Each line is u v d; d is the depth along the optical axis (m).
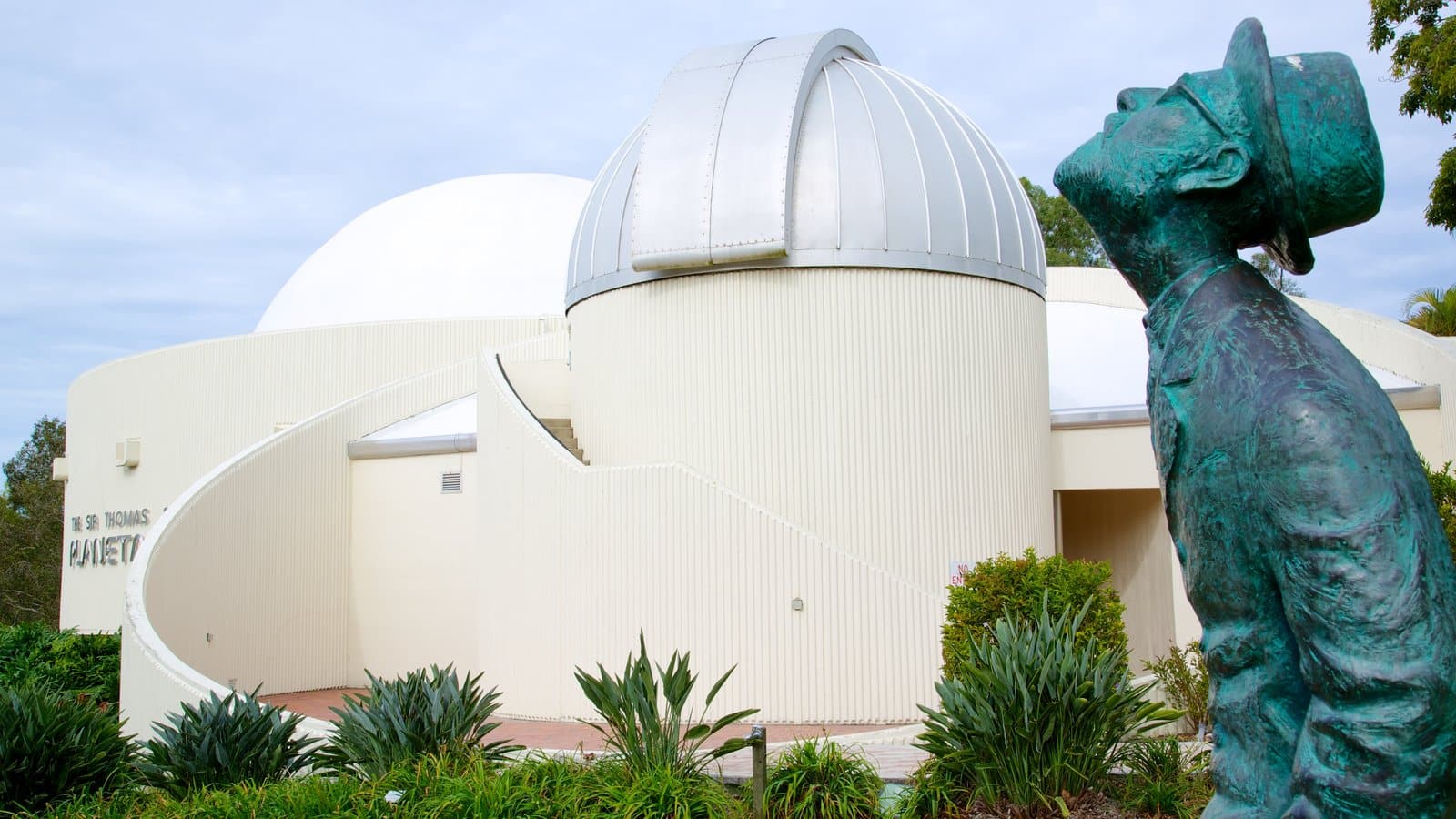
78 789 11.64
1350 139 3.39
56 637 25.78
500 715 18.38
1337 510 3.04
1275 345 3.31
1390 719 2.93
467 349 28.55
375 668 23.81
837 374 17.72
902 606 16.19
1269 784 3.32
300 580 23.52
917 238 18.03
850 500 17.58
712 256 17.80
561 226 33.94
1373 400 3.21
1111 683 8.73
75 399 33.34
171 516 21.16
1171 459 3.52
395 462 24.14
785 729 15.68
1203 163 3.56
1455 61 17.45
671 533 17.00
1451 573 3.06
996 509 18.42
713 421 17.98
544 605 17.98
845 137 18.22
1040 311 20.02
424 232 33.09
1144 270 3.80
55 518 52.59
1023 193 20.38
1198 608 3.55
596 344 19.38
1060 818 8.34
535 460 18.42
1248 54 3.50
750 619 16.50
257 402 28.41
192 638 21.31
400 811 9.29
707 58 19.42
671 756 9.75
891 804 9.12
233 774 11.34
